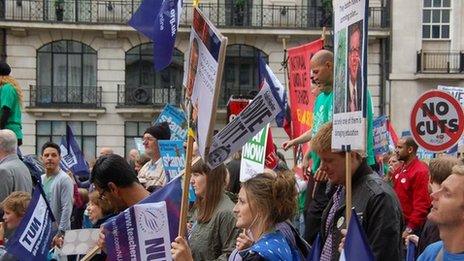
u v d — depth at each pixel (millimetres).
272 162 9789
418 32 37219
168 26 7465
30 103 35969
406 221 10641
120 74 36656
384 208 5191
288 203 5035
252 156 8711
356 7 5566
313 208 7930
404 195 10578
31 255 6270
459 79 37156
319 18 37062
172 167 9578
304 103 10539
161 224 5504
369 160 6879
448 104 10852
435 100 10883
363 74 5367
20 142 11734
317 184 7918
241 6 37000
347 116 5484
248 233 5309
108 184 5832
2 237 7129
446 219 4066
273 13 37062
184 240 5148
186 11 36281
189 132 5266
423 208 10367
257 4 37156
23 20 35656
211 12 36875
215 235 6266
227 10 37031
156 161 10633
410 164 10711
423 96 10906
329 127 5648
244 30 36656
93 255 5766
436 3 37438
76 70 36531
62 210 10992
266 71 9461
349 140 5324
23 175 9086
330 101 7668
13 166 8992
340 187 5719
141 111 36406
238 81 37344
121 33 36531
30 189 9242
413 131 10867
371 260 4352
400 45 37188
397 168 11055
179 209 5547
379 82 37531
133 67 36969
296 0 37156
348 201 5246
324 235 5895
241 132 5520
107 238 5465
